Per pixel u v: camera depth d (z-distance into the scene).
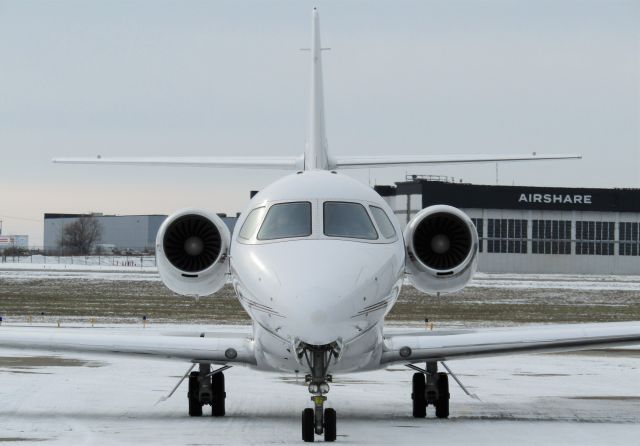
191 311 73.44
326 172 24.45
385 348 23.58
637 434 22.39
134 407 27.12
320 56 29.94
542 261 176.25
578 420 24.86
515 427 23.52
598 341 24.12
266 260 20.92
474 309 78.38
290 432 22.38
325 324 19.14
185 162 29.45
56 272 136.75
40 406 27.05
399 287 22.69
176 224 25.09
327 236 21.62
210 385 25.11
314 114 29.31
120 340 24.14
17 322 61.56
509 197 173.88
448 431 22.73
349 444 20.72
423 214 24.69
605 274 178.88
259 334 21.94
